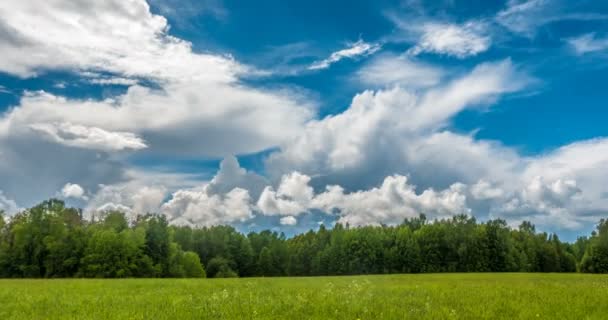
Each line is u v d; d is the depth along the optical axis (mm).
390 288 24797
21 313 13078
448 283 32094
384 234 143875
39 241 90312
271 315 12453
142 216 109125
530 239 147250
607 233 125312
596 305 15203
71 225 101438
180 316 12188
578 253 165625
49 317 12289
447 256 133625
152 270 96750
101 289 24250
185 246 132125
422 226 142000
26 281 38188
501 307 14523
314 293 20062
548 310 13734
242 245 135250
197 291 22578
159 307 14352
